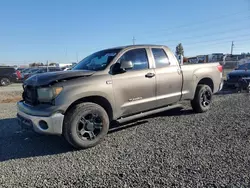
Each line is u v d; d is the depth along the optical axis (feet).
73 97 12.54
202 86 20.48
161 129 16.12
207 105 21.13
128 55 15.64
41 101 12.85
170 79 17.46
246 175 9.32
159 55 17.48
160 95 16.92
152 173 9.83
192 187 8.63
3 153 12.87
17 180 9.73
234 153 11.53
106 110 14.56
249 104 24.13
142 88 15.65
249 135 14.15
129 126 17.17
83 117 12.94
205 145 12.77
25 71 81.82
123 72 14.57
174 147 12.67
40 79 13.04
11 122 19.93
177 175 9.57
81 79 13.20
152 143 13.46
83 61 17.37
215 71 21.93
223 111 21.12
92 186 9.02
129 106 15.10
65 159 11.82
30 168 10.88
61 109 12.23
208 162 10.64
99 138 13.55
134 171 10.10
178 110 22.06
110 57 15.21
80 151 12.85
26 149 13.44
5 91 46.60
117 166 10.68
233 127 15.93
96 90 13.38
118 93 14.44
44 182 9.48
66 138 12.69
